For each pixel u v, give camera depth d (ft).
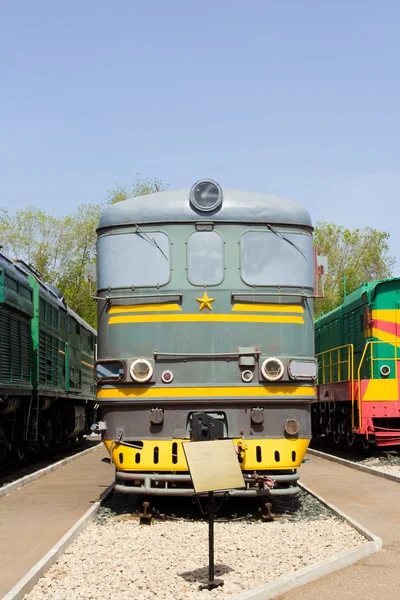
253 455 36.47
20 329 56.49
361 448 74.13
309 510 38.83
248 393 36.78
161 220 37.88
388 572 26.50
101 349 38.55
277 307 37.83
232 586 24.25
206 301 37.35
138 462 36.63
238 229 38.01
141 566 26.96
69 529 33.30
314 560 27.71
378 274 193.16
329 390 77.00
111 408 37.68
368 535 31.24
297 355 37.86
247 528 34.32
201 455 25.40
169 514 38.11
